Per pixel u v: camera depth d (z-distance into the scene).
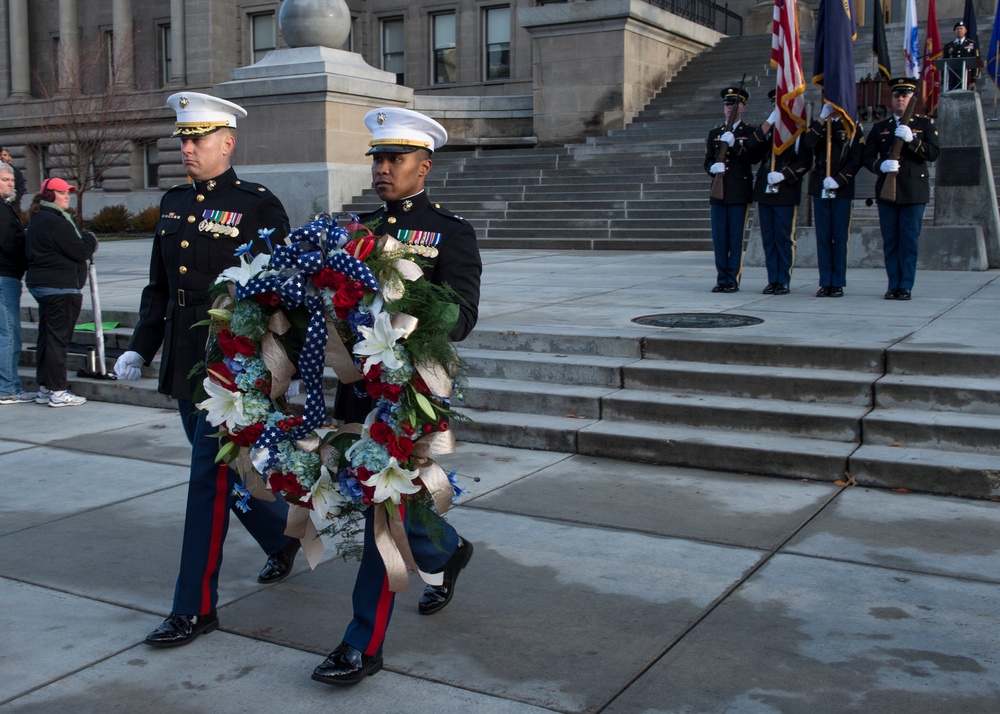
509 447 6.76
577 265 13.64
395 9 36.25
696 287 10.73
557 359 7.41
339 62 19.78
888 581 4.38
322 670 3.53
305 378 3.50
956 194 12.09
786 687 3.47
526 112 24.69
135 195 34.62
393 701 3.45
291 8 19.97
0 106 38.09
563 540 4.97
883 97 14.83
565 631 3.96
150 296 4.39
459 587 4.41
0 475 6.37
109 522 5.44
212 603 4.01
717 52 26.09
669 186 18.09
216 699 3.49
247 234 4.16
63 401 8.45
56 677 3.66
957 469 5.50
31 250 8.25
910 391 6.21
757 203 10.00
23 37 38.38
